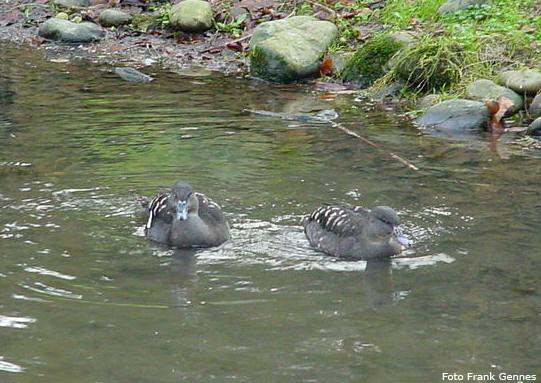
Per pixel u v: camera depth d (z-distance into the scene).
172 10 24.67
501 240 12.81
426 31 21.72
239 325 10.55
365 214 12.84
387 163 15.91
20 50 24.16
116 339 10.21
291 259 12.41
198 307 10.98
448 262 12.23
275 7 24.70
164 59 23.16
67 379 9.44
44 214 13.64
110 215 13.67
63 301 11.05
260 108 19.17
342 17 23.47
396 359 9.85
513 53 20.16
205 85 20.94
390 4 23.33
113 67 22.47
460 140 17.27
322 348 10.06
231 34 24.08
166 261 12.29
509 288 11.46
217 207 13.49
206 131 17.58
